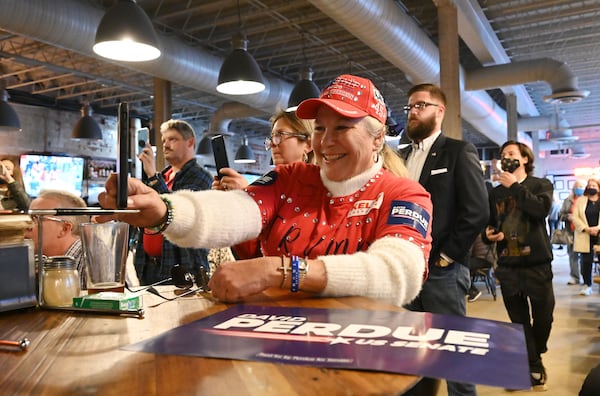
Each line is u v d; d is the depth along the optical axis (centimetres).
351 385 50
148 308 92
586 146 1950
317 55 847
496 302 584
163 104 773
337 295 99
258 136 1612
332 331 69
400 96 1140
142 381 52
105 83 930
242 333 69
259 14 649
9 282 87
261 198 123
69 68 823
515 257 314
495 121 1095
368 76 978
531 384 49
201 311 87
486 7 668
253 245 140
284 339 66
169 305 94
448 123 577
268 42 773
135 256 277
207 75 668
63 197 169
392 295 99
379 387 49
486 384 49
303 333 69
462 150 238
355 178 122
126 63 575
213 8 650
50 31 473
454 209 234
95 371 55
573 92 755
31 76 941
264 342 64
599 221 600
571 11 672
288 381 51
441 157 241
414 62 618
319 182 128
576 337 421
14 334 74
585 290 622
